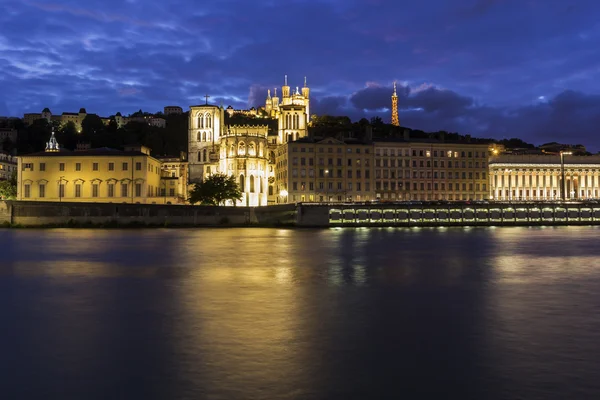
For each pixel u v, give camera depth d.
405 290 35.03
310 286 36.91
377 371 18.09
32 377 17.69
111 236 101.06
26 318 26.47
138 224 143.75
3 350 20.78
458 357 19.61
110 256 60.00
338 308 28.73
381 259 56.72
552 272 45.03
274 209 154.62
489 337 22.45
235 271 45.97
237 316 26.67
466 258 57.75
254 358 19.52
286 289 35.53
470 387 16.62
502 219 158.38
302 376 17.62
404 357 19.62
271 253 64.25
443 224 155.12
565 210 163.62
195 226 148.62
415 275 43.06
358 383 16.98
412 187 198.00
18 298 32.28
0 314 27.48
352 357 19.64
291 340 22.00
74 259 56.62
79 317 26.64
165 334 23.05
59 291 34.94
